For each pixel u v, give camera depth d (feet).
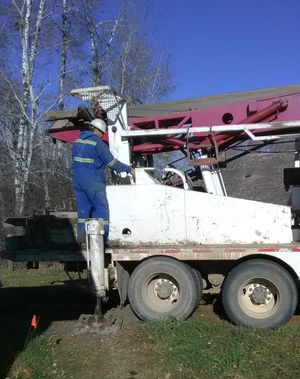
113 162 22.09
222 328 20.04
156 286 21.65
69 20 70.79
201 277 22.34
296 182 27.12
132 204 22.03
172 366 16.38
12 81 66.44
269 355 17.15
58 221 24.40
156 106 25.77
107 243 21.97
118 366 16.66
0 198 63.82
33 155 67.21
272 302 20.70
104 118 23.95
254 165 88.74
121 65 76.43
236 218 21.42
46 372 16.30
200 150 24.53
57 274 42.73
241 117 24.36
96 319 20.76
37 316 24.11
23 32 65.72
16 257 23.08
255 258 21.06
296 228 23.20
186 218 21.71
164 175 24.36
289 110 23.90
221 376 15.66
